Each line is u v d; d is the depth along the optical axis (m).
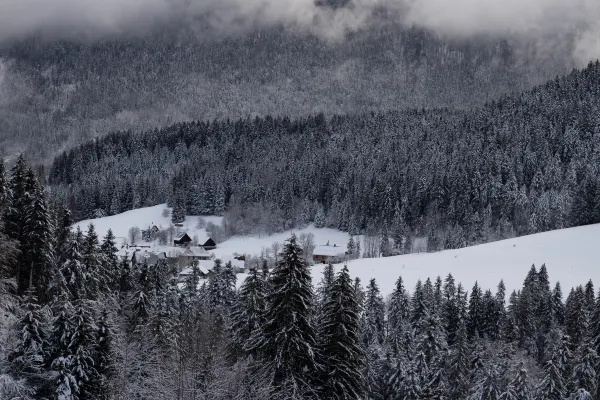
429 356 58.84
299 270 34.09
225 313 62.22
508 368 56.50
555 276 113.06
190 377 35.50
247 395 33.94
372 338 71.50
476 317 80.88
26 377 34.03
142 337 44.81
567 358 55.59
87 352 35.59
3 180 49.09
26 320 34.97
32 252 50.38
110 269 63.28
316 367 33.53
